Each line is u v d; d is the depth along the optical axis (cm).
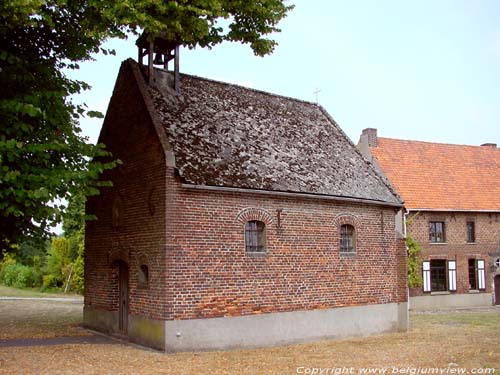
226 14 1348
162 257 1455
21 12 1059
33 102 1254
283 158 1831
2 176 1153
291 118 2119
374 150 3353
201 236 1509
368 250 1928
